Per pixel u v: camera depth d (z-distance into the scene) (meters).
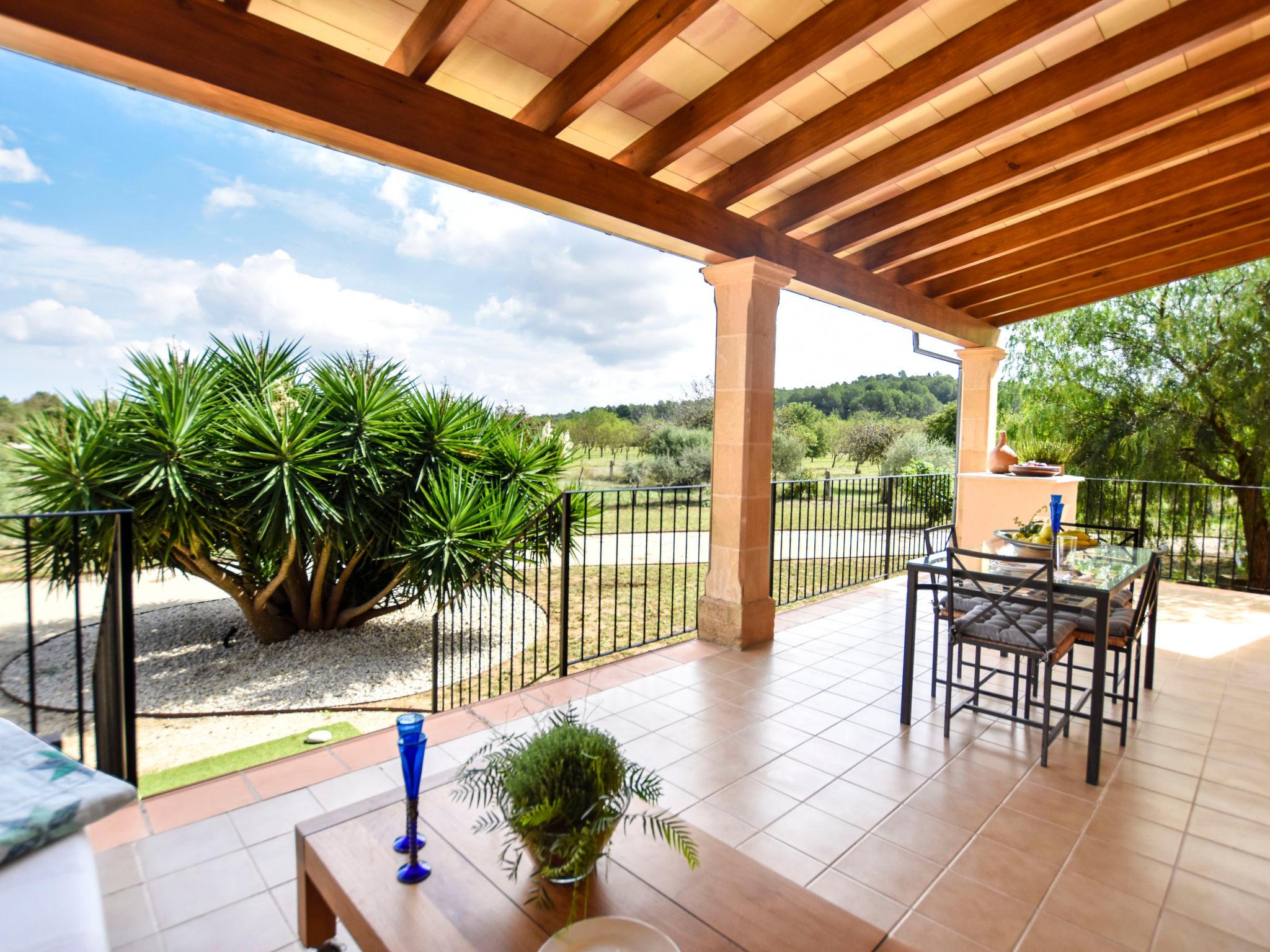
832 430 19.03
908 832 2.31
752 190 3.85
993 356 6.95
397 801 1.61
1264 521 9.12
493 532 5.54
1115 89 3.49
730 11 2.69
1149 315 9.53
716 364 4.36
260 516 5.00
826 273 4.81
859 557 7.84
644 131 3.51
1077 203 4.78
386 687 4.87
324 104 2.40
